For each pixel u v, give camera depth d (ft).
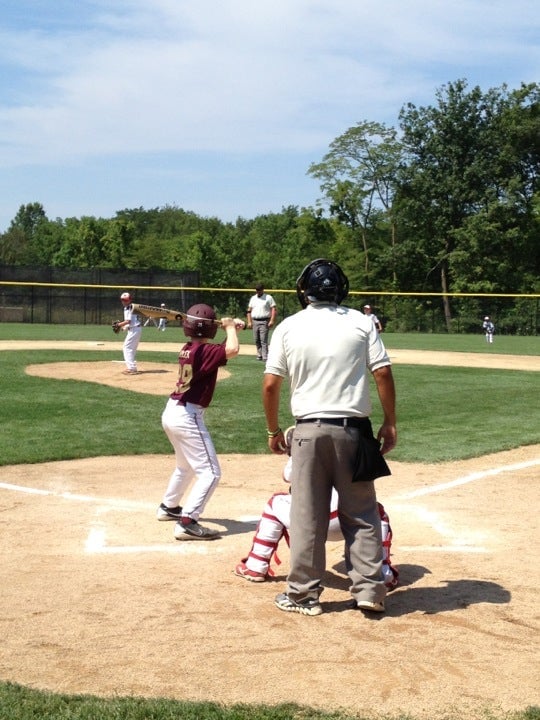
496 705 11.88
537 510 23.68
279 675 12.79
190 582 17.16
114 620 14.99
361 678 12.69
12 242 374.02
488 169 195.42
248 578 17.28
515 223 193.77
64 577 17.38
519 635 14.49
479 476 28.35
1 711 11.32
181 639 14.16
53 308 147.54
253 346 93.81
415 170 201.46
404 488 26.48
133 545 19.85
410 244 201.67
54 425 37.45
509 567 18.37
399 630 14.67
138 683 12.50
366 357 15.60
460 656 13.56
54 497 24.75
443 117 196.65
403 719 11.38
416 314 166.61
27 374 56.44
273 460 31.09
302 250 245.04
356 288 211.20
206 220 389.39
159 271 148.97
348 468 15.17
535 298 161.68
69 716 11.19
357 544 15.44
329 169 212.23
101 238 263.29
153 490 25.85
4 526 21.43
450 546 19.98
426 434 36.81
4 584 16.90
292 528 15.53
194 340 21.24
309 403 15.29
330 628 14.75
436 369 67.97
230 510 23.50
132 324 56.65
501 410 44.62
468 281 191.21
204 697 12.03
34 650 13.69
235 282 253.85
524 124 196.44
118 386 51.24
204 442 20.67
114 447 32.78
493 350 97.55
